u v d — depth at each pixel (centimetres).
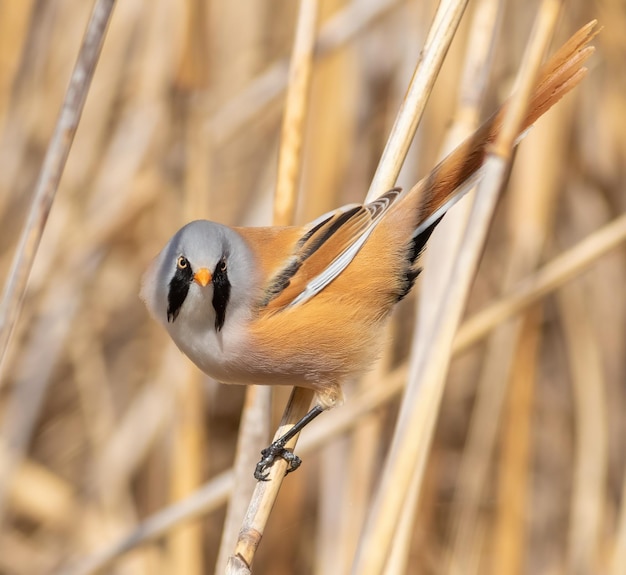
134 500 1123
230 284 675
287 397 1095
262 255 694
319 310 679
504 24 1076
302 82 717
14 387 1059
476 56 715
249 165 1200
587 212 1116
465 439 1152
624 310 1106
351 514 910
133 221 1124
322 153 998
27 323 1077
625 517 948
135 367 1180
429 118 973
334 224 704
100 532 1062
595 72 1085
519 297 912
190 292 662
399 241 703
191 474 917
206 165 956
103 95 1130
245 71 1193
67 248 1095
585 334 1080
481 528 1008
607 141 1088
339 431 895
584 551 1021
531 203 992
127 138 1116
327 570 932
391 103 1051
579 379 1067
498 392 980
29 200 1097
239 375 691
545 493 1144
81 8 1106
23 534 1101
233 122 1075
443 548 1076
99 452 1100
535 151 988
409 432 569
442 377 574
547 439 1163
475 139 689
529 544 1121
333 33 994
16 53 1057
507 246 1102
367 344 699
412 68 972
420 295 725
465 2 664
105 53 1134
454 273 579
